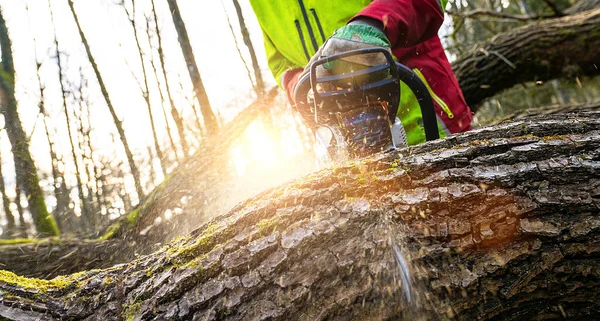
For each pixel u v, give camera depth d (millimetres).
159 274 1098
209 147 4086
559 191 1020
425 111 1422
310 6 1722
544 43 4227
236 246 1069
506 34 4441
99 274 1172
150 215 3467
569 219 1011
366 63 1266
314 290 1027
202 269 1053
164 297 1051
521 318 1114
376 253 1032
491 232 1020
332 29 1715
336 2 1704
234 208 1190
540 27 4305
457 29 6078
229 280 1038
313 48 1763
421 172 1083
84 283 1142
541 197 1017
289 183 1176
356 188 1096
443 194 1039
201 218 3668
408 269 1043
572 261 1022
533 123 1151
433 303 1062
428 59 1785
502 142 1100
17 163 4559
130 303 1084
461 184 1052
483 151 1094
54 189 9938
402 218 1049
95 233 3463
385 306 1041
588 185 1016
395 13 1379
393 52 1683
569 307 1084
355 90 1268
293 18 1767
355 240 1042
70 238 3297
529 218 1021
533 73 4430
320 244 1042
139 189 9312
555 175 1028
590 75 4309
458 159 1083
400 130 1410
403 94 1759
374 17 1332
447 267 1041
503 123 1211
